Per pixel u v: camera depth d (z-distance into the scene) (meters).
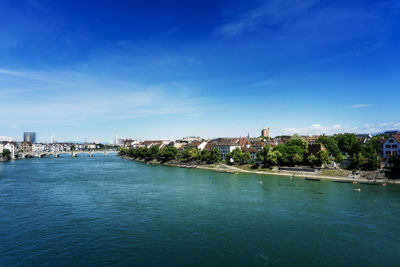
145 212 67.44
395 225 57.09
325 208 70.06
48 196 85.81
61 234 52.97
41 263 41.50
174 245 47.62
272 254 44.09
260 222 59.38
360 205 72.81
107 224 58.66
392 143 134.38
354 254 44.19
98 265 40.75
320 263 41.22
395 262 41.62
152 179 124.56
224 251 45.22
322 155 131.75
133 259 42.53
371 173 115.38
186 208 71.00
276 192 91.19
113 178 127.75
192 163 194.50
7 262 41.84
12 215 65.38
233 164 170.50
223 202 77.31
